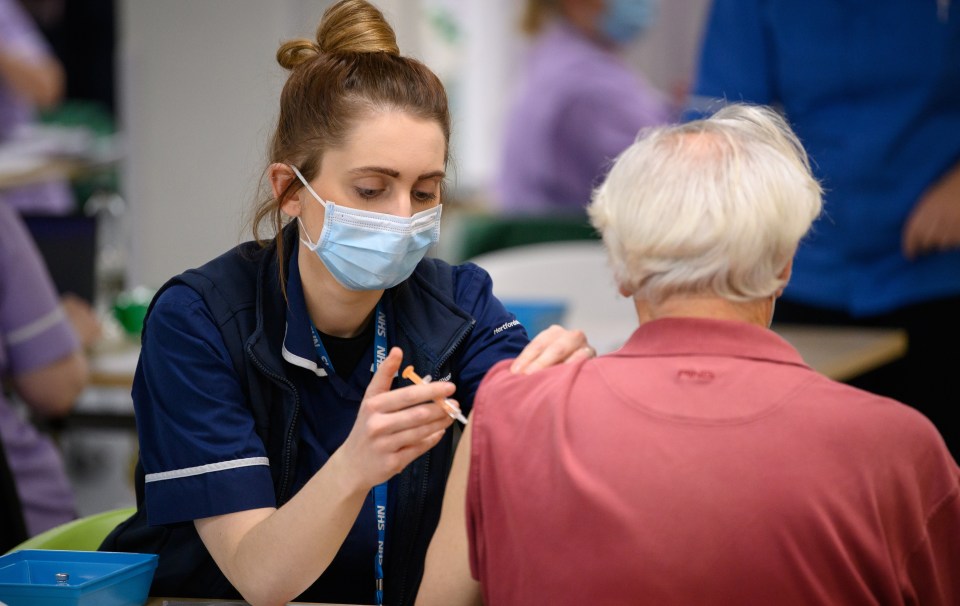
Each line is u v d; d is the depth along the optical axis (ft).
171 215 34.78
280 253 11.11
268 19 33.81
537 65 33.88
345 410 11.48
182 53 34.22
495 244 31.37
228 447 10.57
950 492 8.23
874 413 8.29
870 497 8.04
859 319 23.48
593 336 22.13
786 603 7.95
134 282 30.63
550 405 8.83
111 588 9.74
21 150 35.29
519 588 8.63
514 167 34.55
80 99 51.75
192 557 11.34
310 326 11.27
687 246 8.66
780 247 8.74
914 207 22.66
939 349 23.13
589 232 31.04
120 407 25.93
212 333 10.91
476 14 33.99
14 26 38.04
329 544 9.74
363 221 10.59
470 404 11.94
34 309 19.02
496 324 12.13
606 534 8.21
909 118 22.38
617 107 33.47
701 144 8.98
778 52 23.34
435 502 11.55
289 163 10.87
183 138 34.50
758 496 8.02
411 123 10.48
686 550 8.04
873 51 22.35
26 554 10.33
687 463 8.21
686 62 32.76
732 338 8.73
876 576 8.05
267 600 10.10
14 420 18.40
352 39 10.84
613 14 32.83
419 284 12.02
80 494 30.66
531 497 8.61
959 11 21.91
